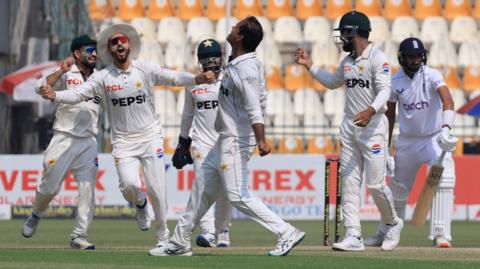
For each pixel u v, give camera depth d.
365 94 35.03
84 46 37.00
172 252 32.31
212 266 28.59
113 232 51.47
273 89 79.38
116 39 34.03
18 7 76.88
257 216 31.28
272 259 30.69
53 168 37.38
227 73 30.94
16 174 64.19
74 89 34.16
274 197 63.72
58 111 37.28
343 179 35.78
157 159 34.69
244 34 30.83
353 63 35.06
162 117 77.75
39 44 76.69
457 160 64.12
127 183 34.53
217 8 84.06
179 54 80.19
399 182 39.78
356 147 35.53
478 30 83.75
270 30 82.62
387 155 39.69
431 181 37.41
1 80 73.81
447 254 34.12
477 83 80.50
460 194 64.06
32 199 64.12
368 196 64.06
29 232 39.09
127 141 34.69
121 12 83.12
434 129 38.88
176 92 79.00
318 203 63.75
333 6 83.81
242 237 48.22
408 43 38.09
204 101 39.84
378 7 83.69
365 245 38.47
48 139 73.25
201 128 40.22
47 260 30.69
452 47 82.00
